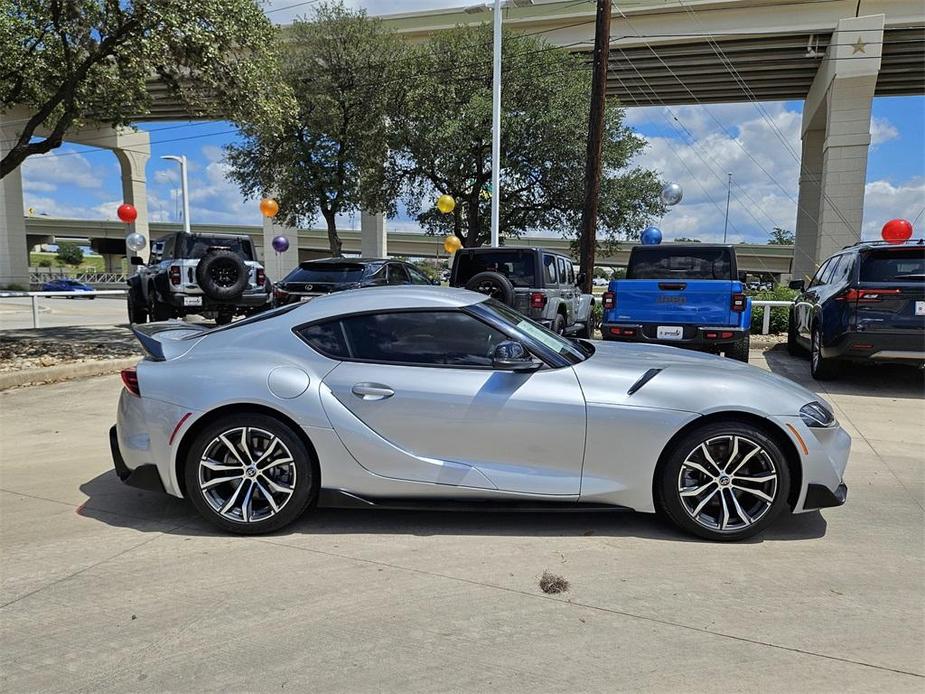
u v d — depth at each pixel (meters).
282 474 3.67
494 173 14.42
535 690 2.33
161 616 2.84
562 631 2.72
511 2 25.95
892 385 8.43
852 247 8.54
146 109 11.82
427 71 20.89
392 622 2.79
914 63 31.66
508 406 3.54
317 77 21.19
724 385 3.56
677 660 2.51
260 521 3.64
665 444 3.53
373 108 21.31
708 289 8.68
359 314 3.79
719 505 3.62
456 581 3.15
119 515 3.99
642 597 3.00
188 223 25.50
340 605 2.93
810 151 37.12
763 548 3.53
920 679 2.40
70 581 3.15
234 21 10.23
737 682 2.38
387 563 3.34
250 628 2.75
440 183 21.95
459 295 3.96
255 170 22.97
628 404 3.53
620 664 2.49
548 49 20.53
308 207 22.83
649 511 3.60
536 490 3.57
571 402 3.53
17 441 5.67
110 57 10.93
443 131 19.20
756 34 27.81
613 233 22.27
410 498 3.66
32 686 2.37
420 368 3.66
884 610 2.89
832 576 3.21
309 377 3.64
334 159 21.88
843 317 7.75
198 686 2.37
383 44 21.45
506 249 10.12
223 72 10.16
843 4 27.16
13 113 37.94
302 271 12.01
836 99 27.78
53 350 10.02
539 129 19.28
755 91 36.09
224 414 3.63
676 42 28.62
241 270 12.38
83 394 7.65
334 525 3.83
